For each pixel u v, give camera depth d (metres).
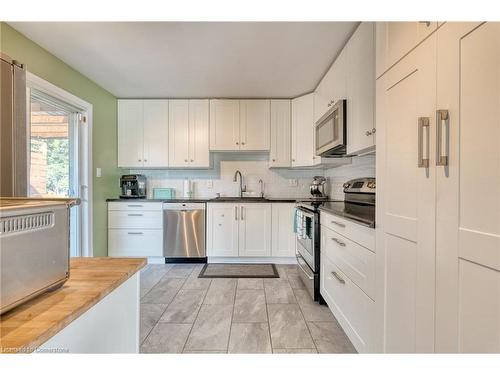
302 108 3.65
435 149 0.91
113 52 2.48
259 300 2.51
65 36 2.21
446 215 0.87
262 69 2.83
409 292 1.08
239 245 3.62
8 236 0.57
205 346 1.80
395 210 1.18
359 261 1.60
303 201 3.29
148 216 3.58
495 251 0.70
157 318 2.18
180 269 3.41
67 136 2.97
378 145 1.33
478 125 0.75
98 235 3.32
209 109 3.80
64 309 0.62
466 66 0.79
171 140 3.80
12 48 2.10
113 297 0.84
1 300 0.56
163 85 3.32
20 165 1.38
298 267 3.21
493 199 0.71
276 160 3.80
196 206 3.60
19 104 1.38
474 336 0.77
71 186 3.01
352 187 2.75
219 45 2.35
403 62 1.11
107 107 3.52
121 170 3.89
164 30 2.12
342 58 2.35
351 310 1.73
